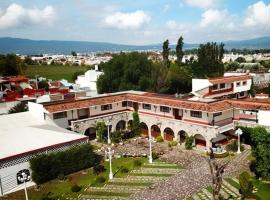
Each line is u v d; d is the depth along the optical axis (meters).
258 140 35.81
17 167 36.78
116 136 54.97
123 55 87.38
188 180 36.72
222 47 109.75
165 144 52.34
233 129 50.38
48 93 83.56
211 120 48.34
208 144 46.94
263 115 47.59
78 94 70.50
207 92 70.69
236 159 43.09
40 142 40.16
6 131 44.62
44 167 38.28
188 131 49.97
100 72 99.69
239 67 149.25
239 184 34.19
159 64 90.81
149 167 42.12
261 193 32.53
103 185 37.00
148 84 82.56
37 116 53.22
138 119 58.22
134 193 34.25
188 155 45.94
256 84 100.69
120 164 43.81
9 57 144.25
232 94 76.69
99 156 47.34
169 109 54.16
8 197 34.97
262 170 35.41
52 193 35.50
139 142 54.09
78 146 41.91
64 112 53.66
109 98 59.53
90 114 56.66
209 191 33.53
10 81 99.31
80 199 33.62
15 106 67.75
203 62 109.00
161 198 32.59
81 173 41.19
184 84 97.19
